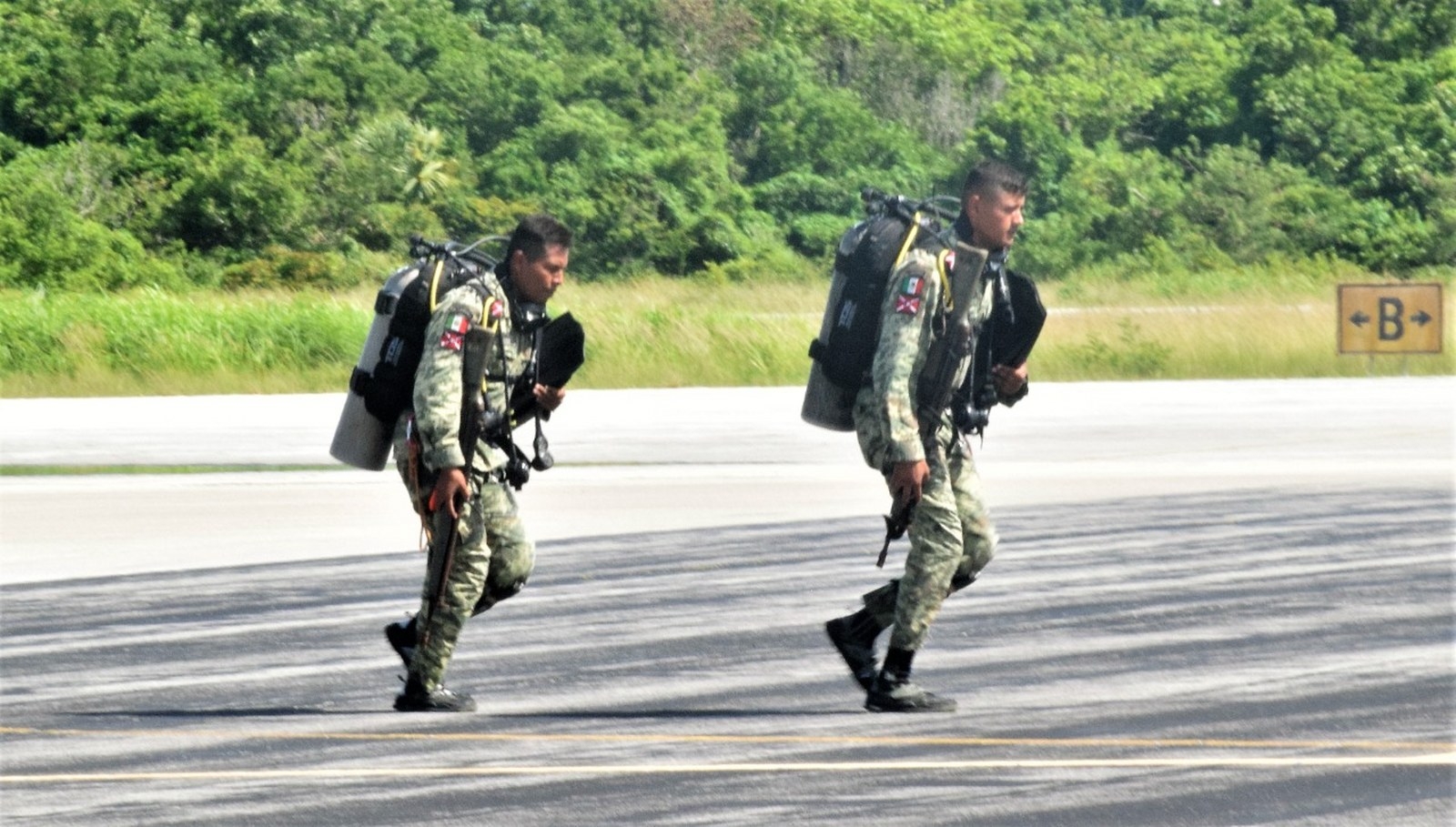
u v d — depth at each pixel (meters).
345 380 80.81
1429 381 77.75
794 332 88.75
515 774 19.19
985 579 31.45
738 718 21.83
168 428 59.34
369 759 19.92
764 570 32.69
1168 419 60.34
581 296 153.12
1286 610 28.55
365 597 30.31
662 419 61.66
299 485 44.78
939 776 18.92
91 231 180.50
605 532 37.12
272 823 17.44
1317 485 43.84
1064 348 85.50
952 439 21.95
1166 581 31.06
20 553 34.88
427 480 21.56
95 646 26.55
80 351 83.25
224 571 32.78
